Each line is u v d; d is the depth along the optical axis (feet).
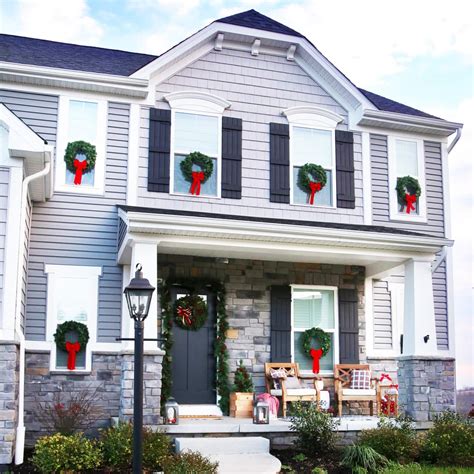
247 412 37.37
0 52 40.22
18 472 28.35
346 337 41.96
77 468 27.30
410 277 37.93
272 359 40.06
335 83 44.34
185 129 41.11
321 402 36.11
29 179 31.81
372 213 43.93
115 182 39.34
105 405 37.01
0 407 28.91
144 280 21.79
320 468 29.53
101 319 37.99
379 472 28.68
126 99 40.29
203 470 26.86
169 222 33.01
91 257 38.34
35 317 36.96
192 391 38.58
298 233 35.14
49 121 38.81
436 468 29.63
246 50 43.24
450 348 44.80
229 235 34.37
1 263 30.30
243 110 42.45
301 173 42.60
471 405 44.86
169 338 37.45
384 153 45.09
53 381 36.52
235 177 41.39
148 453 27.78
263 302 40.63
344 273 42.73
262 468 28.66
